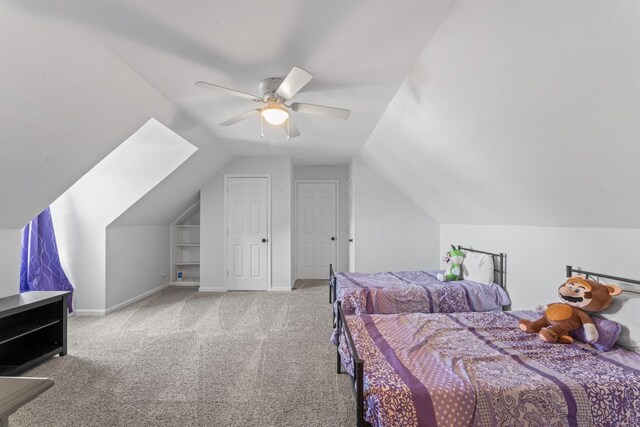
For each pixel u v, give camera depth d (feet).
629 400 4.59
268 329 11.41
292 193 18.63
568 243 8.08
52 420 6.28
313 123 11.42
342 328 7.31
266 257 17.63
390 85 8.23
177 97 9.09
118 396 7.12
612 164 5.22
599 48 3.88
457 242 14.56
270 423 6.20
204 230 17.62
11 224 9.43
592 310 6.39
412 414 4.45
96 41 6.25
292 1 5.14
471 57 5.69
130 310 13.88
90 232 13.41
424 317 8.03
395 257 16.53
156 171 13.33
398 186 15.93
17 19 5.08
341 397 7.07
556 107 5.12
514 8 4.31
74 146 8.36
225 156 16.47
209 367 8.49
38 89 6.31
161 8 5.32
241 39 6.22
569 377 4.86
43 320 9.20
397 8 5.25
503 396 4.55
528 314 8.21
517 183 7.93
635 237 6.36
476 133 7.44
